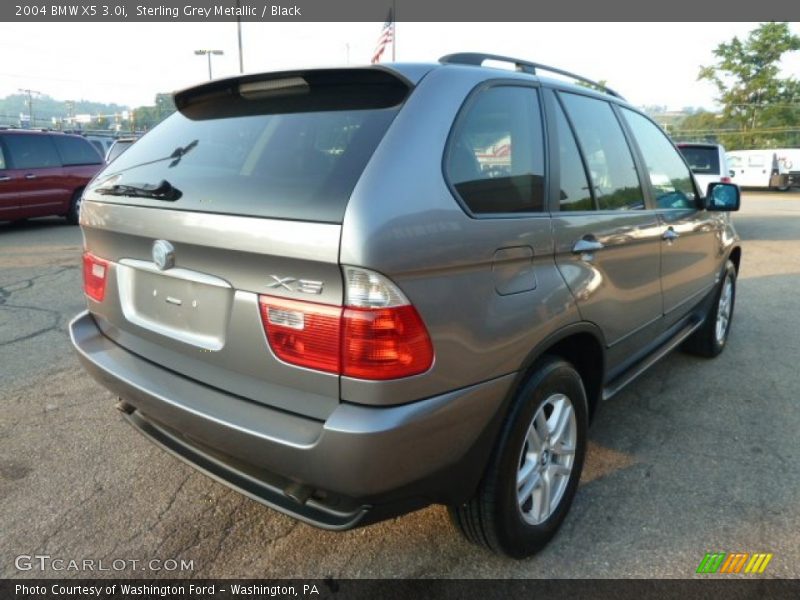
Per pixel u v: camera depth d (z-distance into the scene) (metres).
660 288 3.45
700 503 2.88
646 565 2.46
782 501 2.90
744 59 43.81
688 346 4.86
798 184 27.22
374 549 2.55
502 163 2.31
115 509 2.77
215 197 2.11
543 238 2.35
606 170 3.02
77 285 6.92
